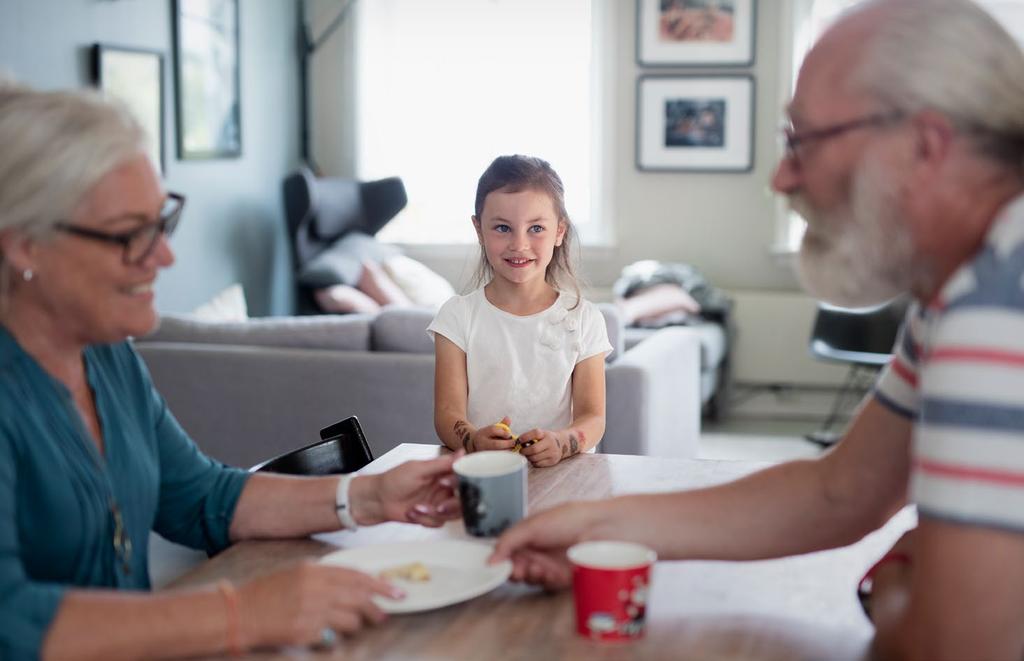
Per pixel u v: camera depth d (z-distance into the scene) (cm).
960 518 91
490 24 627
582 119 625
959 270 97
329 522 144
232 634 109
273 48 602
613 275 633
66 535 125
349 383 357
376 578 120
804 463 129
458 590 122
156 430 148
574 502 129
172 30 491
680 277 574
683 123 615
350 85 637
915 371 119
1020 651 92
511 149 633
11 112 118
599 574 110
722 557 128
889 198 101
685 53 611
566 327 225
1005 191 100
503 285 227
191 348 367
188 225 507
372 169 646
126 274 122
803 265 112
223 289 545
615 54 617
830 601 123
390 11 634
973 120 98
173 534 150
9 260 121
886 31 101
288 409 362
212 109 527
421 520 145
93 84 431
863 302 112
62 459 124
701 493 130
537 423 224
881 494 125
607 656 108
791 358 593
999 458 89
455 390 221
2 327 126
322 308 542
